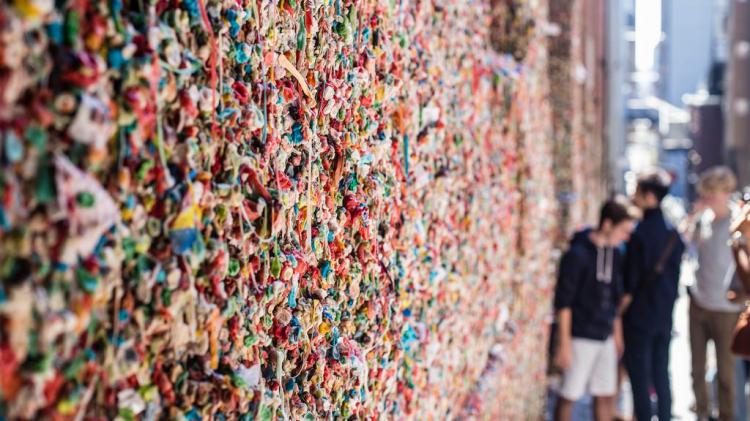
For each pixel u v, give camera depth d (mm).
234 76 1568
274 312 1742
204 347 1365
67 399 1043
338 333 2168
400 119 2775
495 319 4801
